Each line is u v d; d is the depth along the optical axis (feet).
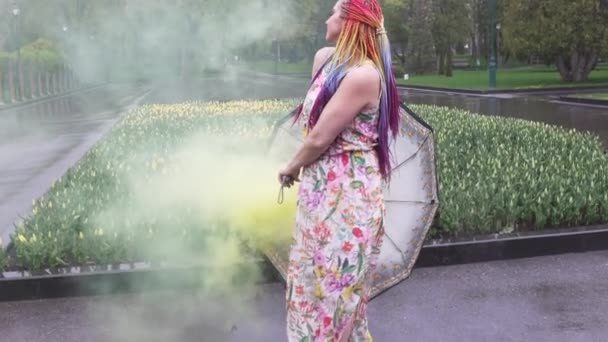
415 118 11.46
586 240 17.17
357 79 8.16
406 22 151.33
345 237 8.44
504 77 128.88
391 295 14.21
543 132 30.76
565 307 13.43
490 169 22.08
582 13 96.43
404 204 11.31
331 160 8.48
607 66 174.60
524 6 100.73
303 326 8.71
